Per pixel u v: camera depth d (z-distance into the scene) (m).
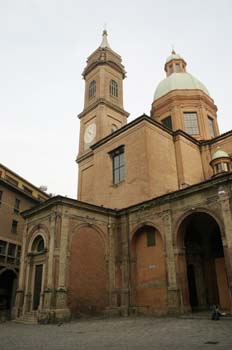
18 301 22.25
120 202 27.09
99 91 38.28
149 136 26.92
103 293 22.00
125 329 14.01
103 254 23.16
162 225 20.95
